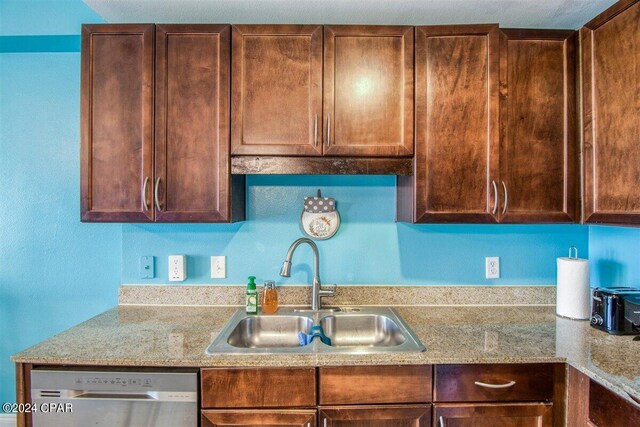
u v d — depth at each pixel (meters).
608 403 1.05
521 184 1.50
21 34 1.83
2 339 1.90
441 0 1.49
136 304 1.81
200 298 1.80
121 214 1.48
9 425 1.90
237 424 1.19
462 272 1.84
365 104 1.48
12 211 1.88
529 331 1.44
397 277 1.83
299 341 1.58
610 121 1.35
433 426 1.21
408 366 1.21
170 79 1.48
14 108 1.87
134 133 1.48
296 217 1.83
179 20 1.65
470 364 1.22
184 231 1.82
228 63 1.48
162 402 1.18
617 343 1.31
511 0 1.48
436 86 1.48
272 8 1.56
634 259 1.57
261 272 1.83
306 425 1.19
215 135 1.48
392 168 1.50
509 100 1.50
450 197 1.48
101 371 1.18
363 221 1.83
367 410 1.20
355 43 1.48
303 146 1.47
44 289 1.89
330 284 1.82
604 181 1.38
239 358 1.19
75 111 1.88
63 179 1.88
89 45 1.48
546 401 1.22
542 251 1.84
